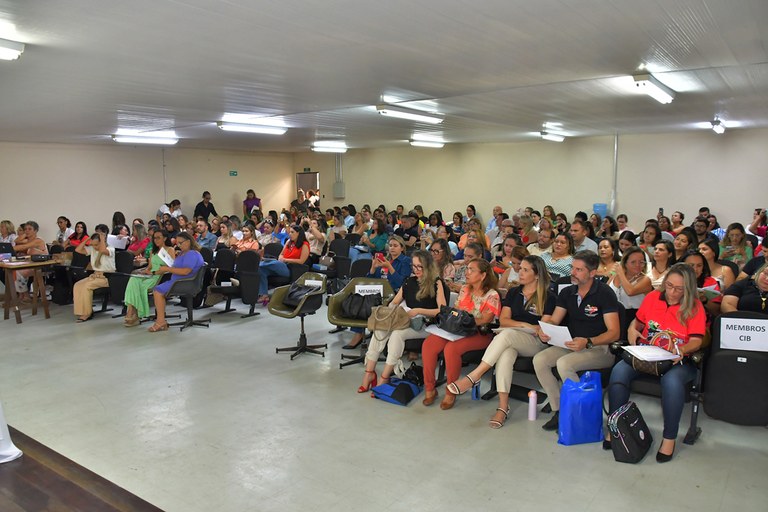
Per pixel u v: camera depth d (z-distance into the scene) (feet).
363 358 16.98
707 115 26.14
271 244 26.76
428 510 9.23
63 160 38.78
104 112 23.57
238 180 50.67
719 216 33.81
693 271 11.48
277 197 54.39
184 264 21.18
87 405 13.80
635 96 20.59
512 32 11.94
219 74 16.06
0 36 11.75
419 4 10.00
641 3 10.03
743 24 11.37
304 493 9.76
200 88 18.26
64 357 17.78
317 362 17.08
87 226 40.34
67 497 9.04
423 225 39.32
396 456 11.09
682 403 10.73
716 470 10.43
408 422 12.71
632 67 15.61
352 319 16.17
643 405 13.64
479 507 9.30
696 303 11.38
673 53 13.97
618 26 11.50
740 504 9.29
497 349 12.74
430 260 15.06
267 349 18.48
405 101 21.83
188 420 12.89
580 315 12.67
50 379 15.71
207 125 29.48
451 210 46.19
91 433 12.24
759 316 10.52
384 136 37.55
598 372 12.00
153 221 35.99
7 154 36.04
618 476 10.25
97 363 17.13
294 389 14.83
